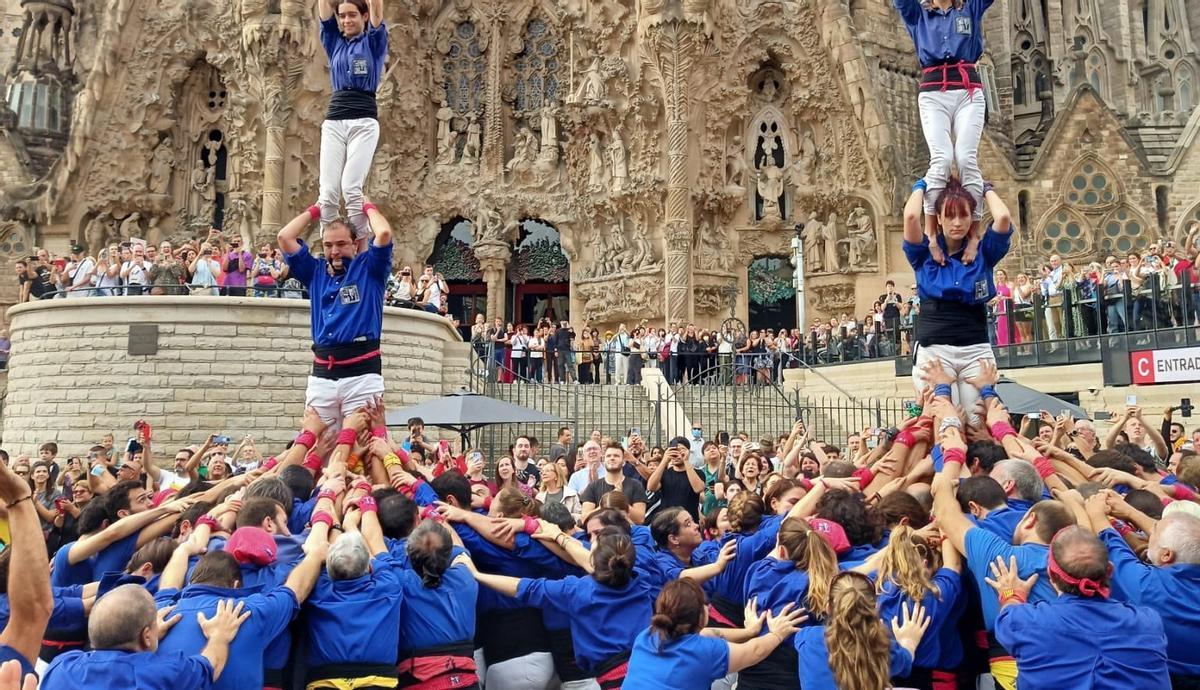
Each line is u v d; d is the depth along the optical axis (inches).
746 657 215.0
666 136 1478.8
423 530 237.3
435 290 1038.4
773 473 456.4
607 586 249.9
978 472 293.6
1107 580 203.3
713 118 1518.2
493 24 1625.2
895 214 1464.1
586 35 1534.2
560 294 1649.9
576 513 460.8
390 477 309.6
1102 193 1497.3
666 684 207.2
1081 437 442.0
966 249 302.4
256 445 873.5
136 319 880.3
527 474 551.2
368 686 222.2
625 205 1514.5
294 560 240.1
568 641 265.0
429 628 236.2
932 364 306.0
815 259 1528.1
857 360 1160.2
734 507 293.6
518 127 1638.8
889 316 1125.7
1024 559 218.4
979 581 228.5
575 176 1582.2
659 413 926.4
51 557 397.4
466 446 722.2
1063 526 221.1
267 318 888.3
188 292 918.4
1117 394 841.5
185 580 237.5
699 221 1529.3
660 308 1478.8
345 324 322.0
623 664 243.8
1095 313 868.0
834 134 1520.7
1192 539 223.1
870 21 1603.1
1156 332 799.1
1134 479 305.9
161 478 474.3
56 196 1503.4
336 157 324.8
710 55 1494.8
